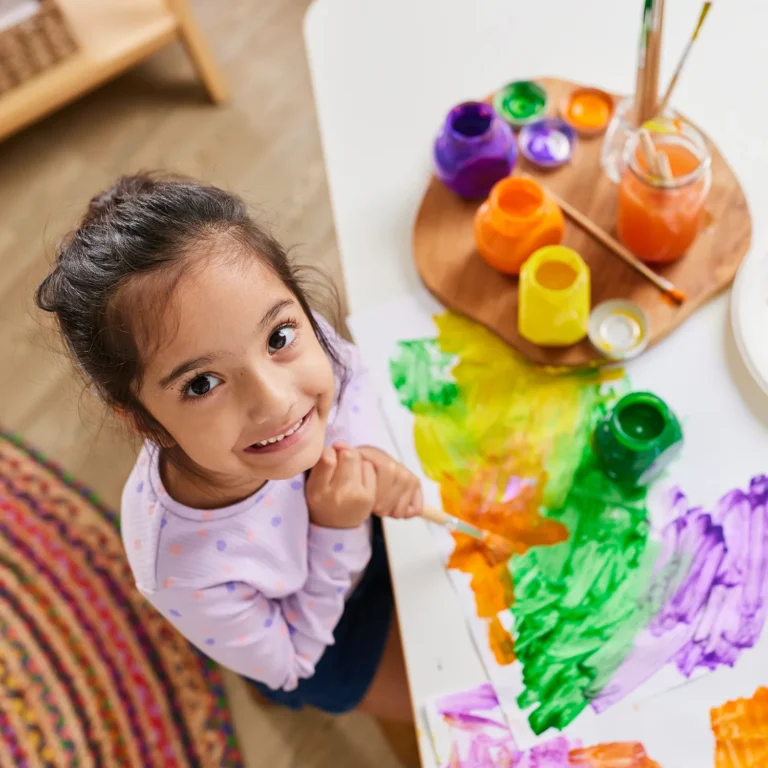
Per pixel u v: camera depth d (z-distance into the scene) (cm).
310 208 170
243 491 72
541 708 65
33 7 160
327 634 82
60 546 143
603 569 70
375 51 101
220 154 180
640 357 80
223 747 127
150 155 183
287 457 60
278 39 193
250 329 53
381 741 124
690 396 77
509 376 81
